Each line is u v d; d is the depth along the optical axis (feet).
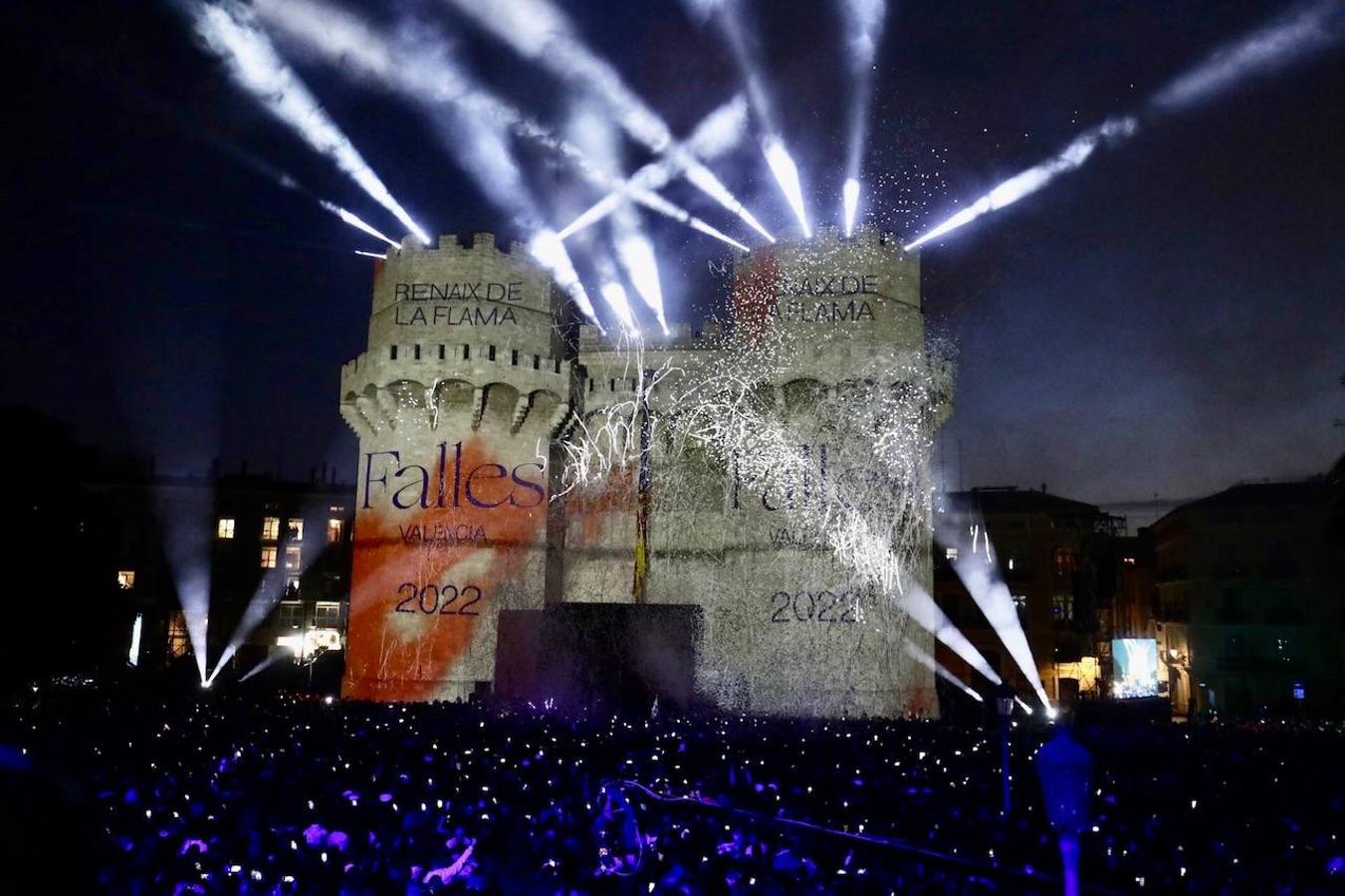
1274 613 211.82
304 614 266.98
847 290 155.94
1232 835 44.78
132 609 238.68
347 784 55.67
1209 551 219.00
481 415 160.25
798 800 53.67
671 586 162.40
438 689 154.20
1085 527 239.09
